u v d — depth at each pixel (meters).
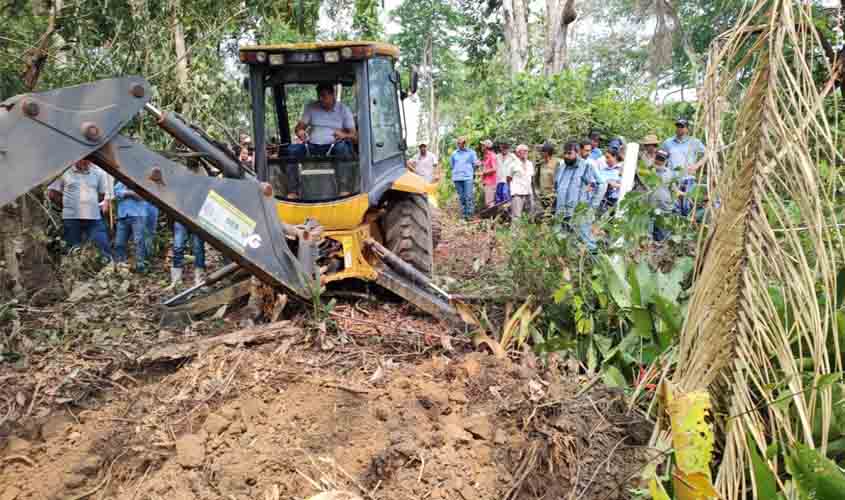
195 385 3.26
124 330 4.08
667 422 2.72
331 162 4.86
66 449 2.85
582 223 4.41
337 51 4.66
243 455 2.74
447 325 4.24
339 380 3.33
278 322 3.93
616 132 11.27
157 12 6.66
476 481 2.73
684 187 4.24
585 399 3.23
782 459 2.39
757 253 2.20
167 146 6.60
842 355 2.57
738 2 2.49
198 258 6.17
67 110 2.95
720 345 2.31
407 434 2.87
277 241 3.78
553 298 4.18
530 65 16.03
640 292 3.47
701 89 2.36
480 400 3.24
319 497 2.28
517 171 9.45
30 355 3.62
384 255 4.59
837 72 2.37
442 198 14.35
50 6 5.77
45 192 5.88
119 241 6.53
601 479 2.80
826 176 2.40
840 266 2.63
